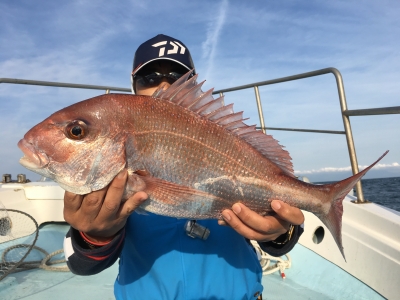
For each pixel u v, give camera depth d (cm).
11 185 127
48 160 44
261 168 52
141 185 45
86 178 43
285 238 55
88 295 85
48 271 99
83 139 44
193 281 48
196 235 50
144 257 50
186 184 47
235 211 46
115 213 42
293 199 52
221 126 51
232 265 51
